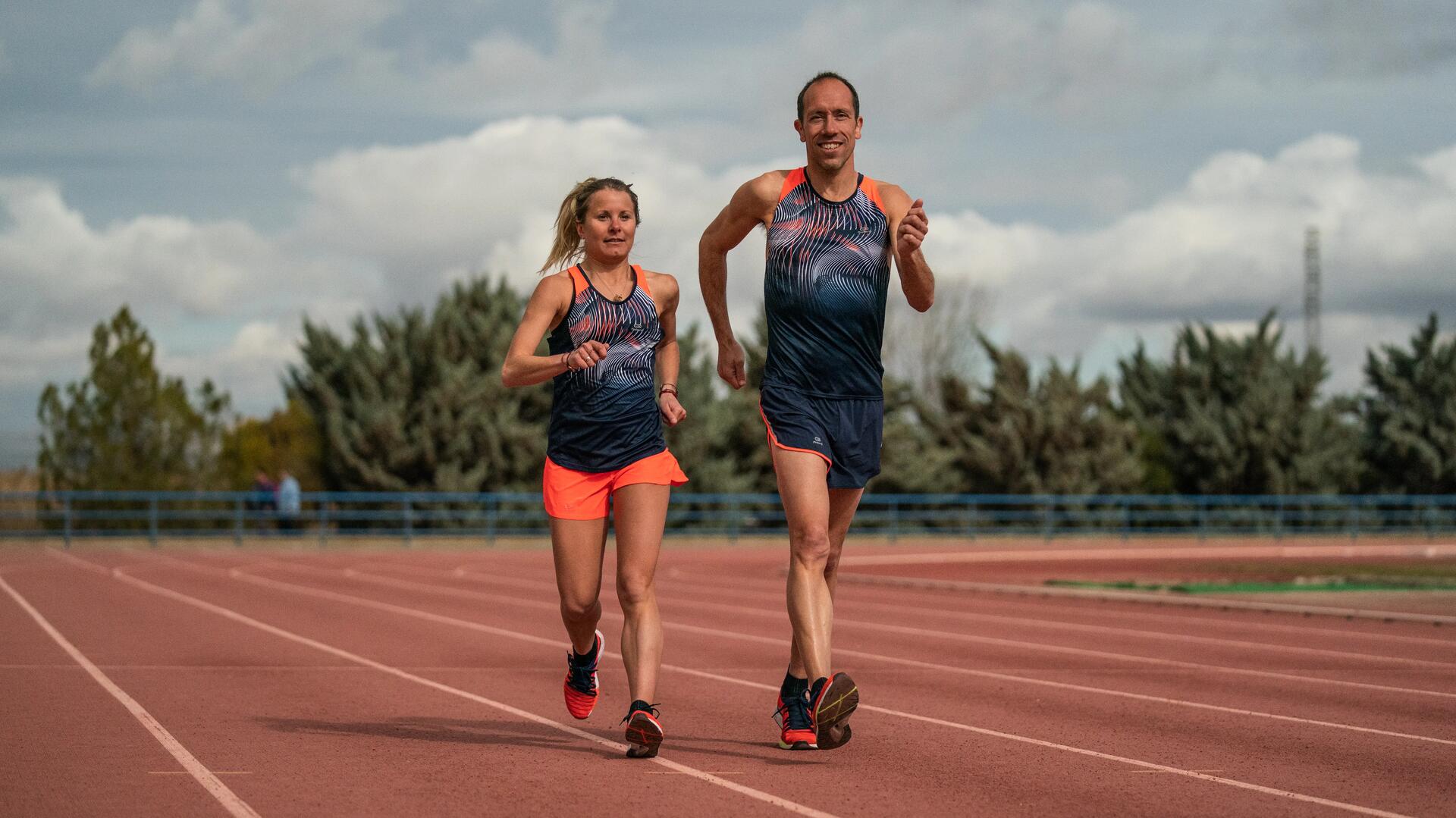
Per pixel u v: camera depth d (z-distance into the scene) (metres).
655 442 8.59
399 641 15.35
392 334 51.44
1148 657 14.53
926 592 24.53
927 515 51.78
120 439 40.78
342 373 51.25
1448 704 11.10
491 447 48.94
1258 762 8.50
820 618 8.34
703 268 9.12
